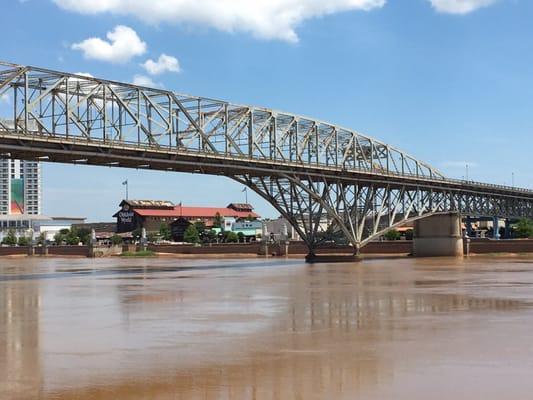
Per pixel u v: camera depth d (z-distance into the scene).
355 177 95.88
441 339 25.00
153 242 190.25
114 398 16.94
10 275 77.38
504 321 29.77
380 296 42.19
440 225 122.38
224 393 17.33
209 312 34.59
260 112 83.25
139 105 66.38
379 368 20.02
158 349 23.66
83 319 32.53
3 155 58.16
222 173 80.94
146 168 71.94
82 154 59.72
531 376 18.73
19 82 57.28
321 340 25.19
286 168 85.06
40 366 20.84
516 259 106.75
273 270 79.50
